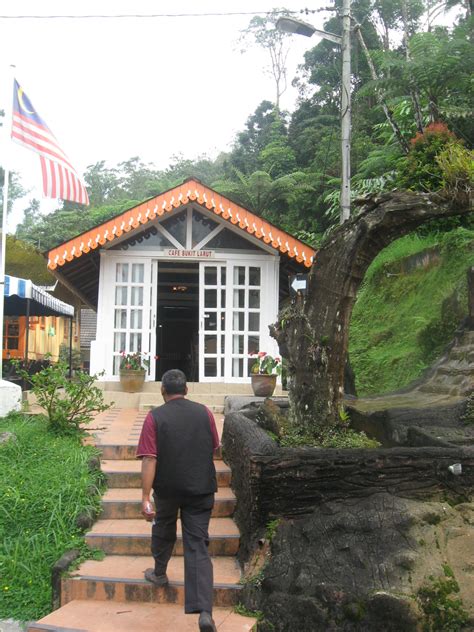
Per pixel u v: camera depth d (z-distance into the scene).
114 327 10.66
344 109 10.54
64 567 4.61
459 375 7.29
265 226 10.41
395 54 12.48
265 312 10.91
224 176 32.97
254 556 4.58
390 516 4.25
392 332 11.79
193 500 4.14
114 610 4.31
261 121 34.47
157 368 17.12
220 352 10.89
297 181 24.55
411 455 4.59
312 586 4.03
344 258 5.39
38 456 6.36
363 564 4.03
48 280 19.42
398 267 13.37
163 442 4.19
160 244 10.86
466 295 9.87
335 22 28.44
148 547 5.07
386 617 3.75
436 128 6.42
